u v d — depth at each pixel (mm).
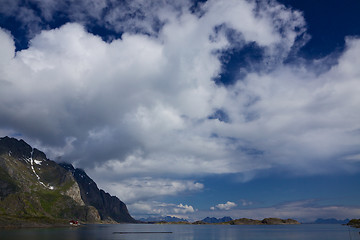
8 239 184250
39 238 194875
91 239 198750
